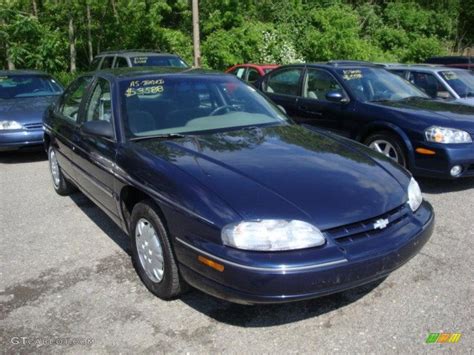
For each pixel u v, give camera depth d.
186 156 3.30
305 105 7.03
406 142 5.55
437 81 8.07
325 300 3.26
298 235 2.61
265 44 19.17
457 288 3.36
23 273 3.79
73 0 16.47
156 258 3.24
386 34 24.27
